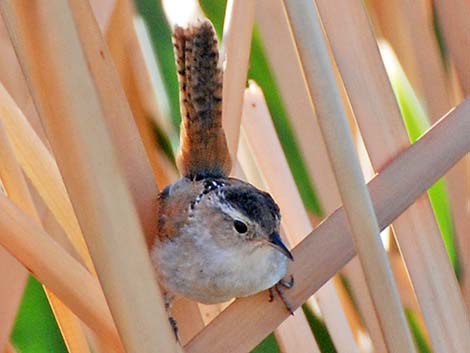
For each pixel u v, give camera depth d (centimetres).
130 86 257
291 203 258
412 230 252
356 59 251
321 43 246
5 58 257
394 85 260
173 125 259
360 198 246
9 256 253
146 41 259
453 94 258
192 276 253
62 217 252
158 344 245
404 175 251
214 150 255
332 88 246
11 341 258
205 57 254
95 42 251
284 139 261
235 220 253
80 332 253
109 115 252
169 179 258
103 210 245
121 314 245
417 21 258
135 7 259
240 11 254
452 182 258
